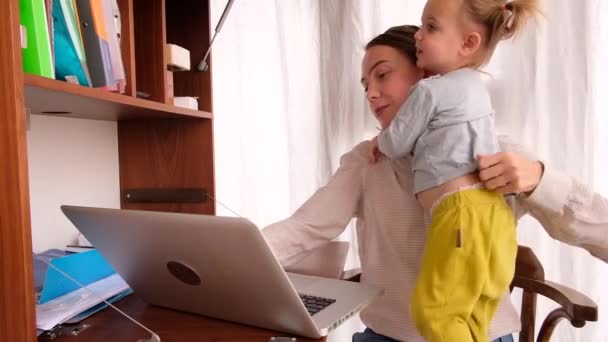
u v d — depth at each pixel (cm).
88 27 69
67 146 97
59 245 94
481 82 83
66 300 70
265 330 64
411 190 92
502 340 88
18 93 47
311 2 130
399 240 92
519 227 118
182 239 56
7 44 46
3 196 48
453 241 72
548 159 115
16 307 49
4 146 47
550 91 114
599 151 114
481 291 71
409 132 80
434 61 82
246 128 142
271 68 139
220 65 142
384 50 92
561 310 87
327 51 129
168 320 69
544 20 110
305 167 133
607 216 77
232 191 146
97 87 70
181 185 110
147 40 91
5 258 48
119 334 63
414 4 122
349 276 105
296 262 94
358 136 129
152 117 106
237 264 55
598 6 111
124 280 75
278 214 141
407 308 89
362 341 94
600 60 113
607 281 116
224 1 140
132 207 113
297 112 132
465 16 79
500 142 90
